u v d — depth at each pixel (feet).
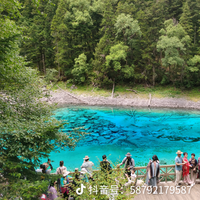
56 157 46.09
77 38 138.72
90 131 67.87
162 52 134.62
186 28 118.11
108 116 89.15
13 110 21.59
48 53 142.10
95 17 148.56
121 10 136.26
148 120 82.48
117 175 17.70
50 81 129.08
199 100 107.45
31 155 17.49
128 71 119.75
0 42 15.01
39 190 13.67
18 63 20.93
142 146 54.29
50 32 150.71
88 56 144.46
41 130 18.56
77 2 136.26
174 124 76.43
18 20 146.20
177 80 120.88
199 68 113.91
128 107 108.58
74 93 127.24
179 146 54.34
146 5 150.41
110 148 52.80
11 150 16.29
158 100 112.98
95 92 126.72
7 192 13.14
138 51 128.26
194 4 127.85
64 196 20.38
